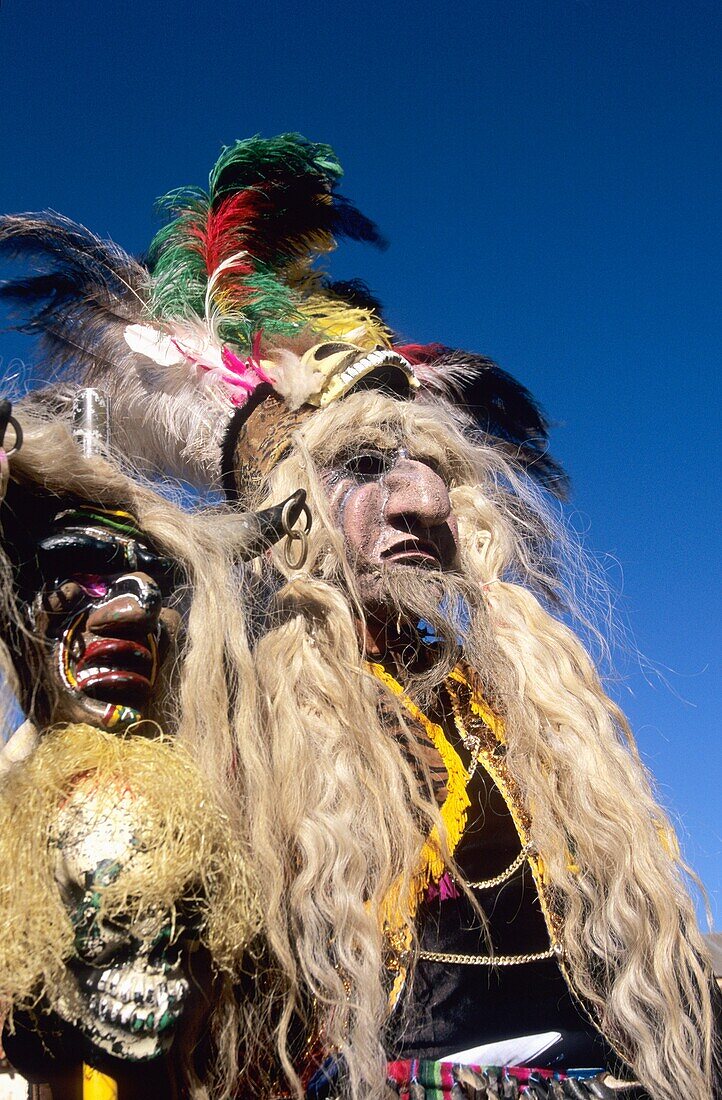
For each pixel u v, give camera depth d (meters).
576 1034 1.37
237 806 1.32
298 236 2.07
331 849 1.29
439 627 1.51
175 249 1.97
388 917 1.30
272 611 1.53
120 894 1.06
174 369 1.83
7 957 1.07
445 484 1.68
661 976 1.36
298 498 1.44
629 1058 1.35
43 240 1.91
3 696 1.26
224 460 1.74
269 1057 1.25
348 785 1.35
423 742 1.49
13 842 1.11
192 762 1.20
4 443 1.25
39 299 1.88
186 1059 1.15
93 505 1.31
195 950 1.15
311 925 1.25
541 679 1.58
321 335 1.93
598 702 1.60
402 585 1.51
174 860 1.10
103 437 1.51
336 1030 1.21
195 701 1.33
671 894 1.44
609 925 1.39
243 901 1.17
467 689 1.58
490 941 1.33
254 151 2.05
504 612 1.67
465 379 2.09
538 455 2.10
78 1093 1.10
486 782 1.48
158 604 1.26
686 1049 1.35
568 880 1.39
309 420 1.64
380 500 1.56
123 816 1.10
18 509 1.28
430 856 1.36
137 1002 1.06
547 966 1.38
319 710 1.42
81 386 1.71
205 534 1.39
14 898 1.08
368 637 1.58
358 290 2.18
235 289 1.96
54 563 1.25
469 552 1.73
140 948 1.07
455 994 1.32
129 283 1.95
